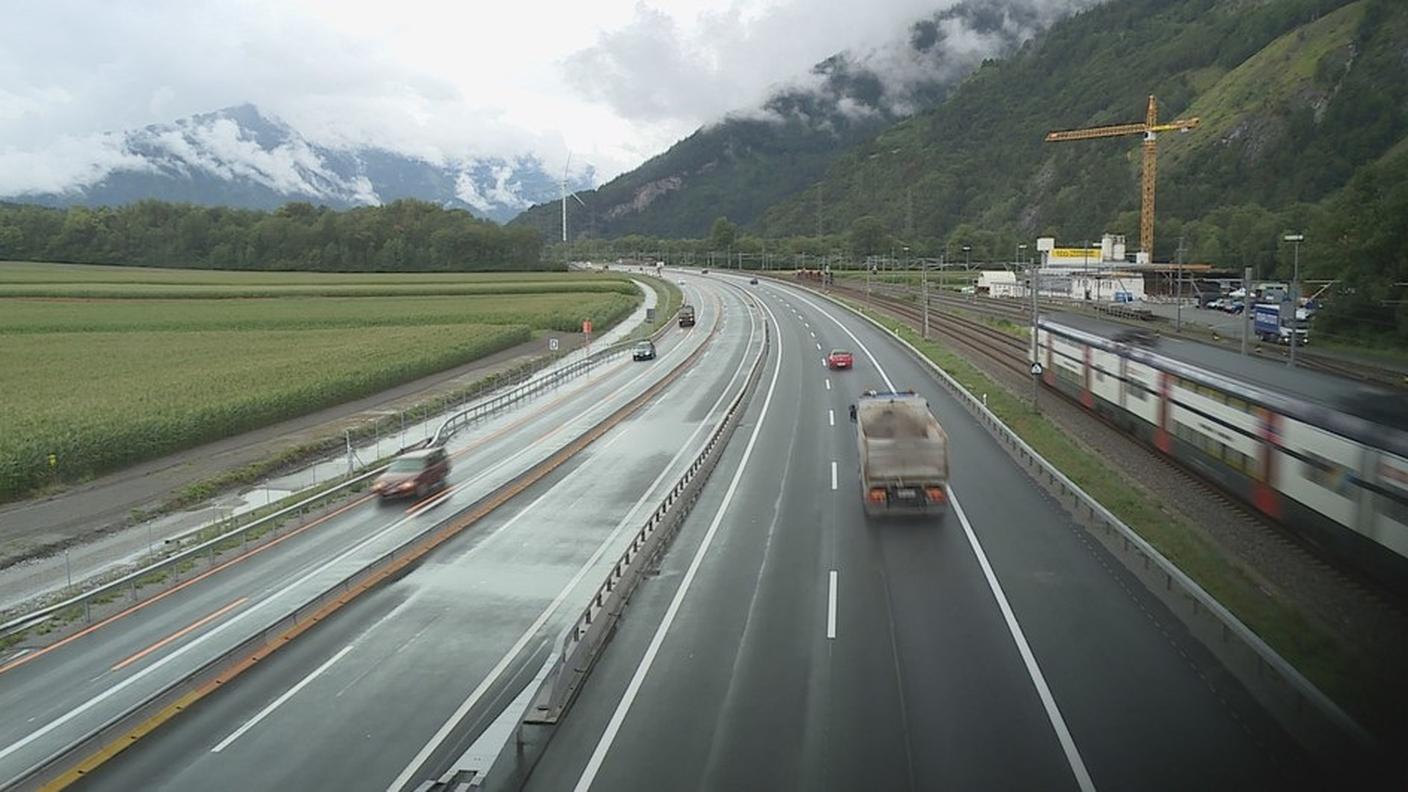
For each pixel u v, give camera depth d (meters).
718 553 27.86
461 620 23.39
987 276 154.50
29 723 18.92
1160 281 134.75
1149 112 187.38
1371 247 70.19
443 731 17.56
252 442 50.22
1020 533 28.73
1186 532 28.45
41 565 31.52
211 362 71.19
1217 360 37.50
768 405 56.91
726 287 173.38
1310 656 19.17
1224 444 32.62
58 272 182.50
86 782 15.99
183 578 27.95
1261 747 15.73
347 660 21.00
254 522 32.75
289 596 25.83
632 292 153.75
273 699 19.06
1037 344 56.69
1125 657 19.48
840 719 17.14
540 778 15.46
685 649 20.67
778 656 20.09
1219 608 19.64
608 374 75.62
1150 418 40.53
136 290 135.50
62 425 45.84
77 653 22.55
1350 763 15.07
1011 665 19.22
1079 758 15.52
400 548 28.67
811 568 26.06
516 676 20.03
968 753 15.79
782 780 15.16
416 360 72.19
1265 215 132.38
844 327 104.06
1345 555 24.77
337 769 16.22
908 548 27.56
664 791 14.97
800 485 36.25
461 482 40.19
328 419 57.00
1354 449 24.23
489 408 59.69
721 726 17.06
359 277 185.00
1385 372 56.00
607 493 37.09
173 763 16.56
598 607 21.94
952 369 66.81
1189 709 17.14
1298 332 71.94
